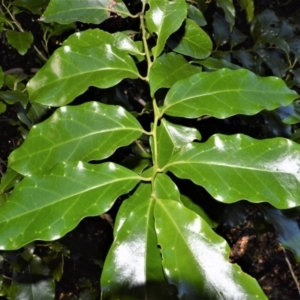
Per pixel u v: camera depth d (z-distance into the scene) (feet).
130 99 1.93
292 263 3.92
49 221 0.90
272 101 1.06
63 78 1.13
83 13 1.34
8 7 1.90
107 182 0.95
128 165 1.28
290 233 1.21
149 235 0.87
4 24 2.04
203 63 1.33
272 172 0.91
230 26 1.72
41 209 0.92
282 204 0.88
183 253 0.83
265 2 2.43
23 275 1.88
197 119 1.49
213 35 1.81
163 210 0.88
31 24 2.29
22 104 1.58
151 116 1.61
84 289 2.59
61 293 2.75
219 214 1.11
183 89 1.08
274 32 1.86
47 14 1.33
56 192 0.93
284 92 1.07
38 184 0.93
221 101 1.06
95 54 1.15
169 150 1.08
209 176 0.92
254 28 1.86
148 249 0.86
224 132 1.55
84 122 1.05
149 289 0.83
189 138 1.10
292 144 0.92
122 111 1.06
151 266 0.85
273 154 0.92
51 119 1.04
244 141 0.94
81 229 2.35
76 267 2.67
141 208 0.90
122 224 0.90
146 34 1.38
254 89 1.07
